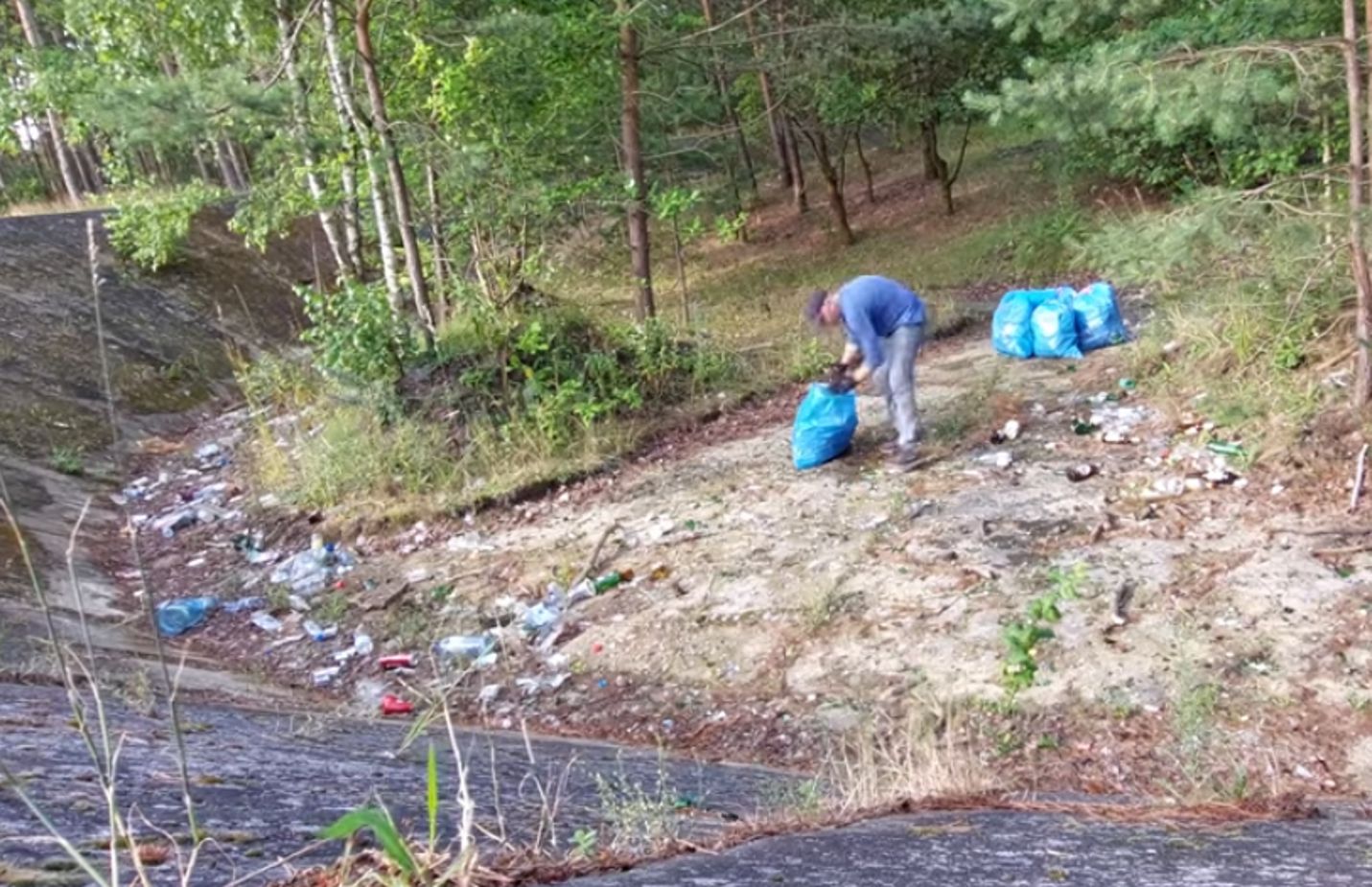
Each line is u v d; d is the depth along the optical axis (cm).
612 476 921
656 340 1105
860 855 215
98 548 892
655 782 407
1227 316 881
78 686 501
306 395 1230
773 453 918
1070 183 1805
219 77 945
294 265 1959
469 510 877
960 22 1540
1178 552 638
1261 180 1102
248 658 696
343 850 219
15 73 1199
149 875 192
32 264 1484
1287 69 736
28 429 1106
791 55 1636
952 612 620
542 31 1055
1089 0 777
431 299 1234
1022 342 1084
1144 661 550
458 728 538
